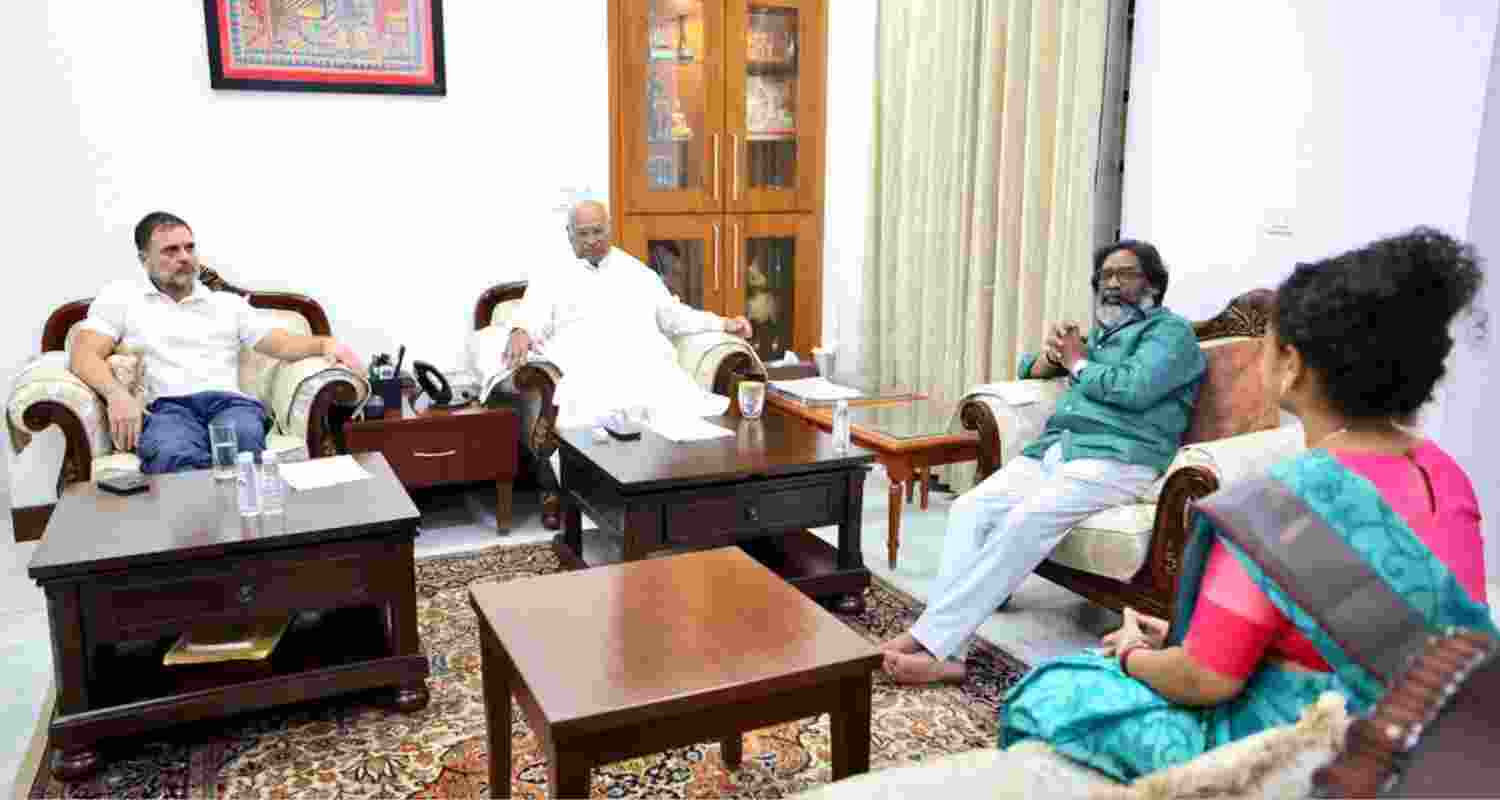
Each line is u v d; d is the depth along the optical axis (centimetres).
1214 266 312
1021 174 367
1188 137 317
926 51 404
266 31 362
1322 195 281
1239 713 117
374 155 385
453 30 388
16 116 340
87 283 356
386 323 396
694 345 385
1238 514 101
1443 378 109
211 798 191
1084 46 328
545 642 160
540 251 416
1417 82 259
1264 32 291
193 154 362
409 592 220
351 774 199
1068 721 130
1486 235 259
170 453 281
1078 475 245
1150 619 150
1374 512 99
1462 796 66
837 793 123
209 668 216
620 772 200
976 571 238
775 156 463
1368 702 99
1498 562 287
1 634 264
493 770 181
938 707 227
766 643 161
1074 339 275
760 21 446
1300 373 112
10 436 304
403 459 328
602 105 417
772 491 267
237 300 328
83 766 196
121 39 347
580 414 352
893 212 435
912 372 434
